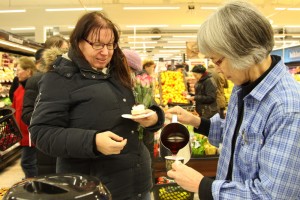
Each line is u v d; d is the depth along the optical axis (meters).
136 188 1.63
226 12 1.02
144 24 13.63
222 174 1.28
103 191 0.92
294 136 0.95
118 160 1.53
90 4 12.81
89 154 1.33
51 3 13.12
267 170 0.98
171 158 1.24
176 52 29.59
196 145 3.90
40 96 1.47
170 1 13.12
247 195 0.99
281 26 15.37
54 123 1.42
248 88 1.12
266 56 1.03
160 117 1.66
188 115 1.63
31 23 13.24
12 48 7.29
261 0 12.77
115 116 1.52
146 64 6.58
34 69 4.25
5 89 6.96
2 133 2.22
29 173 3.98
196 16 13.40
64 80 1.46
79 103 1.47
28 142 3.86
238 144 1.15
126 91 1.62
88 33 1.45
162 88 7.09
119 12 13.14
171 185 3.48
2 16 13.17
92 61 1.52
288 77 1.07
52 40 2.78
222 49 1.02
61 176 0.98
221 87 6.01
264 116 1.04
